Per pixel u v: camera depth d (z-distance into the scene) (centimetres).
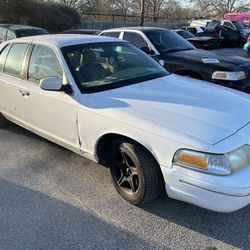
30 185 384
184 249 280
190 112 311
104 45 425
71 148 393
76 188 375
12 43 488
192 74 652
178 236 295
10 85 465
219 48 2197
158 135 292
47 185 383
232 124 294
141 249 282
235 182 263
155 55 699
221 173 265
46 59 410
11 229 311
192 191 278
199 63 646
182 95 349
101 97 353
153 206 337
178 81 401
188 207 334
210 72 628
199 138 277
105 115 331
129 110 323
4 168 426
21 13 2180
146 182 310
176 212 327
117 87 372
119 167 343
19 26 1266
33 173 411
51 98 390
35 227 313
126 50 440
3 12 2112
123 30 775
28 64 440
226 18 3478
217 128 287
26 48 451
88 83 372
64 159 445
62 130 392
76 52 395
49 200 354
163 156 290
